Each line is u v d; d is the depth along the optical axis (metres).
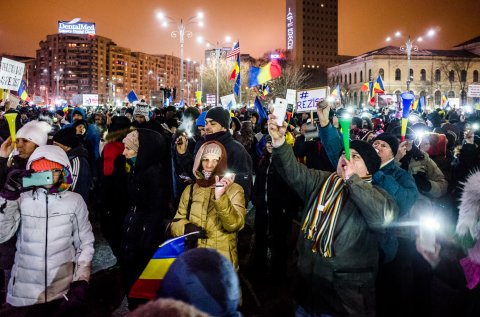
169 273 1.65
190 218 3.57
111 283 5.43
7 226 3.30
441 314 3.03
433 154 6.38
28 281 3.33
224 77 59.25
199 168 3.68
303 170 3.28
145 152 4.01
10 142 4.21
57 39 188.75
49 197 3.37
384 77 75.94
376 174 3.71
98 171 8.34
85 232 3.55
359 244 3.00
